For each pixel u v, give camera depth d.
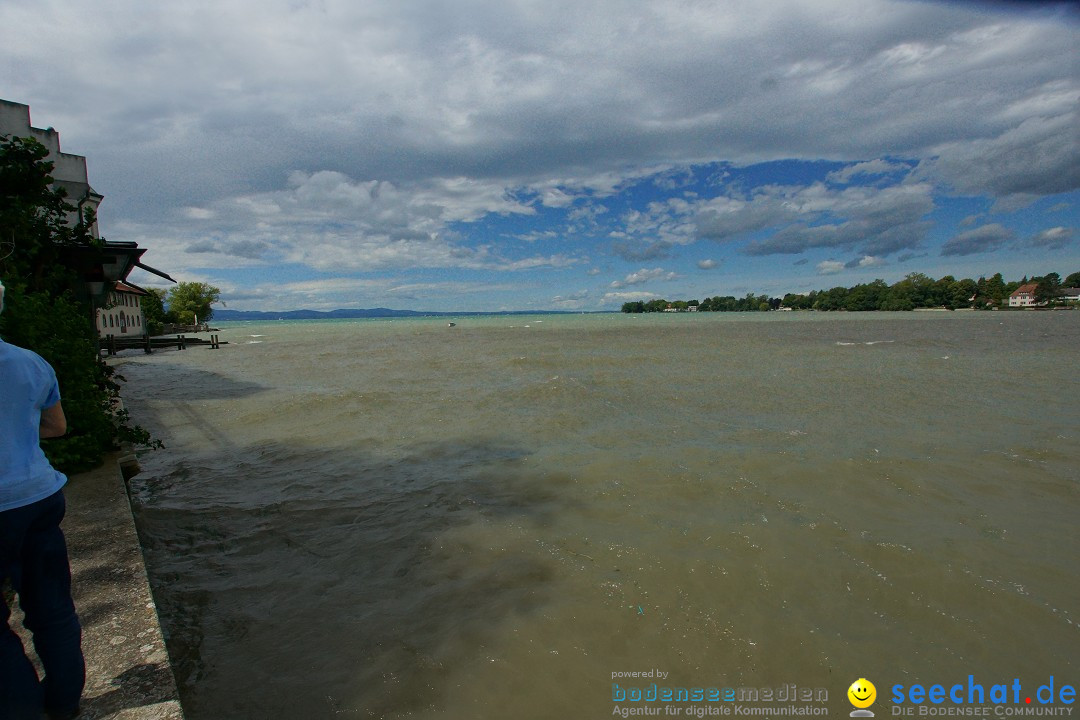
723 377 14.03
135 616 2.78
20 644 1.92
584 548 4.23
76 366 5.42
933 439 7.35
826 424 8.37
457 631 3.21
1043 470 5.99
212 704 2.66
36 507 1.86
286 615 3.43
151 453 7.45
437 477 6.08
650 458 6.52
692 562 3.96
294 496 5.58
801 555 4.06
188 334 59.12
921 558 3.97
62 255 7.37
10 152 6.34
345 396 11.44
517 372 15.75
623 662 2.94
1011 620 3.29
